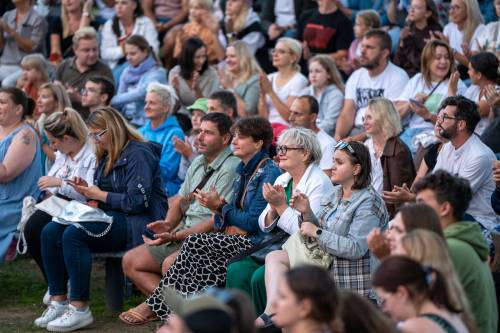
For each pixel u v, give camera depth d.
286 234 12.94
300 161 12.91
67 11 24.58
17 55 24.19
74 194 15.14
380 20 21.38
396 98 18.19
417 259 8.38
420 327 7.89
